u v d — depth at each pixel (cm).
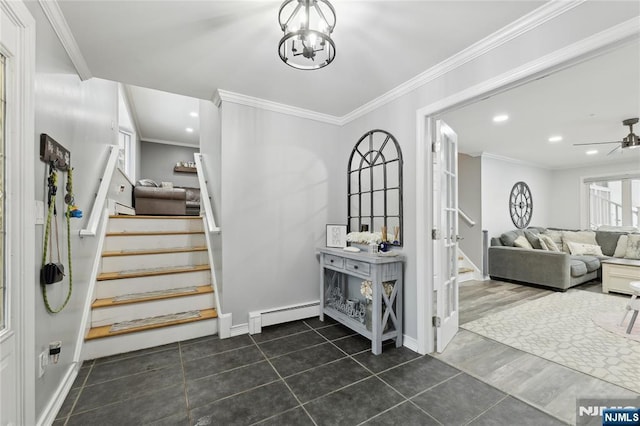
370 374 205
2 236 120
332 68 229
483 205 525
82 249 230
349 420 159
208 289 295
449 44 196
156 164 701
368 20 171
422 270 238
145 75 241
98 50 203
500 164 560
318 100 293
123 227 335
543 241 527
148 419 160
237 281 278
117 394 182
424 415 163
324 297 317
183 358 228
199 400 176
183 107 511
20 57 126
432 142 244
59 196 178
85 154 243
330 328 290
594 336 274
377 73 236
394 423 156
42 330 152
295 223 314
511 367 216
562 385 193
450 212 275
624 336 274
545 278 450
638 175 567
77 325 213
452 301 275
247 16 169
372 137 296
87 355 225
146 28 180
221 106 274
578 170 643
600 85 265
